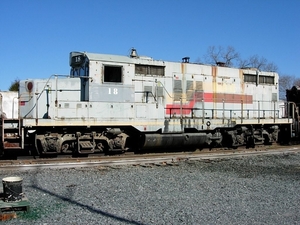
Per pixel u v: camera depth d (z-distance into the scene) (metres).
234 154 12.73
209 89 14.61
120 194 6.89
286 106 17.64
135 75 12.60
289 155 13.42
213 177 8.82
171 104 13.52
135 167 10.05
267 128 16.42
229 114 15.15
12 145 10.57
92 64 11.60
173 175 8.96
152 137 12.49
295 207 6.21
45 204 6.10
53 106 11.18
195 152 13.60
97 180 8.16
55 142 11.04
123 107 11.94
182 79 13.86
